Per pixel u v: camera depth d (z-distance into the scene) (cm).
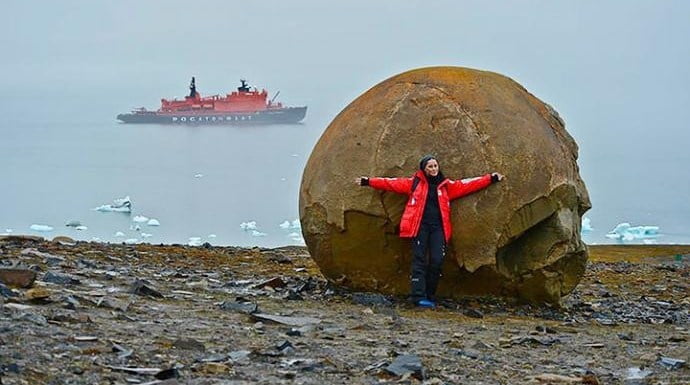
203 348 814
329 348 859
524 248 1234
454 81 1271
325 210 1254
